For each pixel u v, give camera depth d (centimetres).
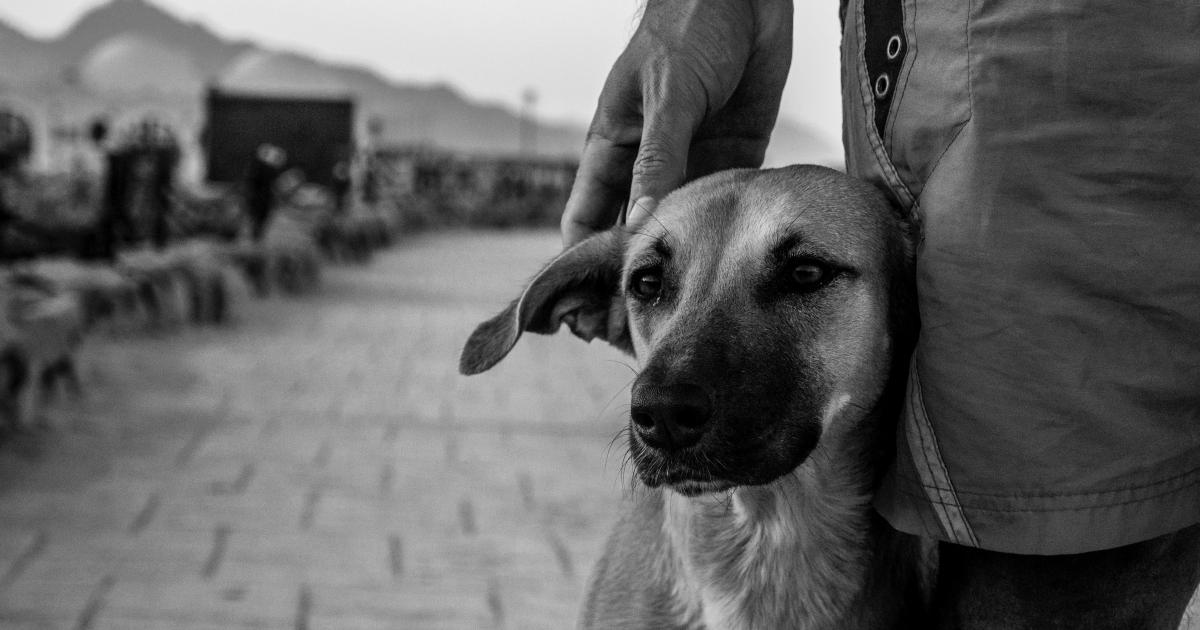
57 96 5031
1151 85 167
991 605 187
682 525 238
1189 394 169
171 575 457
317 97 2655
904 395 223
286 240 1628
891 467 209
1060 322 171
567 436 752
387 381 934
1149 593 179
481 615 434
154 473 605
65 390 757
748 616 234
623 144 249
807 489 228
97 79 5766
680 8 234
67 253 1128
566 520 558
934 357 185
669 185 233
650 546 248
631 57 239
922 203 191
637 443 213
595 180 253
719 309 220
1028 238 173
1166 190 167
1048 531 173
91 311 998
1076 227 171
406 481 619
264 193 1605
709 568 235
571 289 260
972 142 180
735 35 235
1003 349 175
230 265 1371
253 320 1257
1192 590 185
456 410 827
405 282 1827
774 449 212
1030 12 174
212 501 561
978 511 181
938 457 186
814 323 221
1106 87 169
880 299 222
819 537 231
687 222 233
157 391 818
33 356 684
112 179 1130
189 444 674
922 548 244
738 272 224
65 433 672
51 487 566
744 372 211
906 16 196
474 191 4553
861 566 232
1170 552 178
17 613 411
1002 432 176
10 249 1083
